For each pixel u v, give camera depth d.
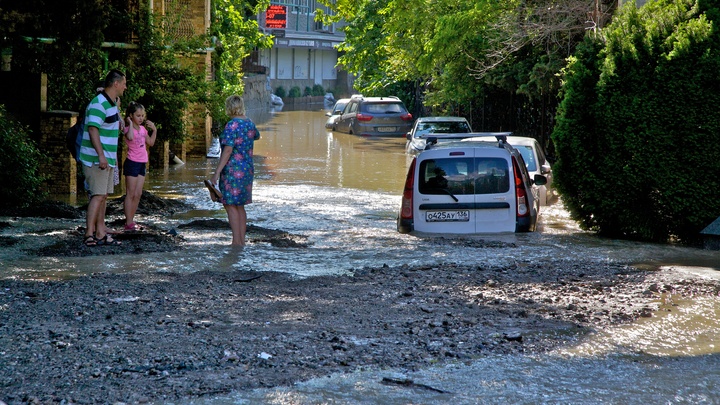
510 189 17.08
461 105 48.06
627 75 16.41
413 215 17.22
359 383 7.31
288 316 9.76
